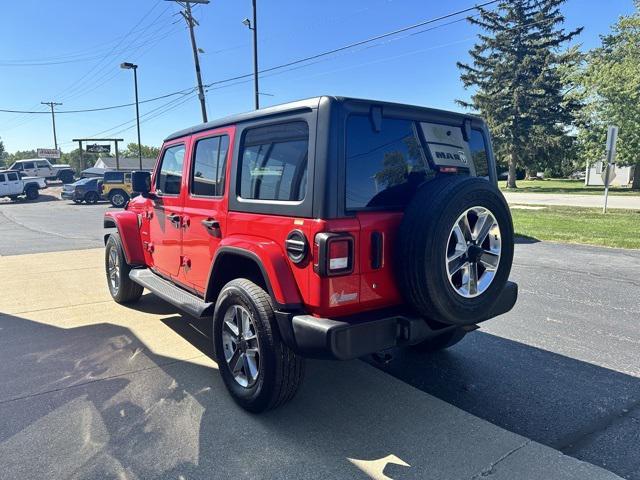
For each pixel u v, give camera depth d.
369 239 2.68
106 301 5.71
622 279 6.71
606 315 5.11
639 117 27.38
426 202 2.65
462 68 38.25
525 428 2.89
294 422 2.94
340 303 2.62
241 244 3.06
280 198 2.87
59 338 4.43
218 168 3.53
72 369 3.73
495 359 3.96
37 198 32.06
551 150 36.25
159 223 4.57
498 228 2.88
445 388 3.44
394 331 2.75
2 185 29.67
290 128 2.83
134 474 2.44
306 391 3.38
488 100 36.66
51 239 11.71
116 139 40.53
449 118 3.21
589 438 2.79
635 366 3.81
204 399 3.24
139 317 5.07
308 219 2.62
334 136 2.57
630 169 39.22
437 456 2.60
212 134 3.61
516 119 36.19
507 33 36.06
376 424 2.93
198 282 3.85
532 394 3.34
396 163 2.89
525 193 29.25
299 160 2.74
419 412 3.08
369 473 2.45
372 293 2.73
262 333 2.83
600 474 2.45
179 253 4.16
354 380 3.56
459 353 4.10
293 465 2.51
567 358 3.98
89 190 28.12
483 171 3.52
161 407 3.13
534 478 2.41
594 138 30.22
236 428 2.87
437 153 3.10
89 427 2.88
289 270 2.76
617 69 28.06
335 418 3.00
